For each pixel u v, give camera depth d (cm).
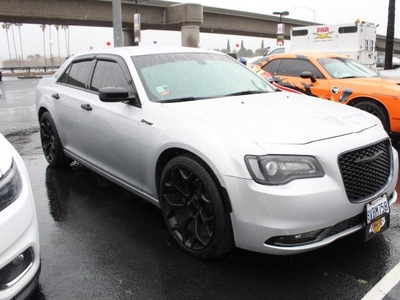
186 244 321
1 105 1248
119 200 439
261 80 453
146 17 3678
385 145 318
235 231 280
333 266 301
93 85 445
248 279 288
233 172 271
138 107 364
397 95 635
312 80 749
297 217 259
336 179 270
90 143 435
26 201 236
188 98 372
